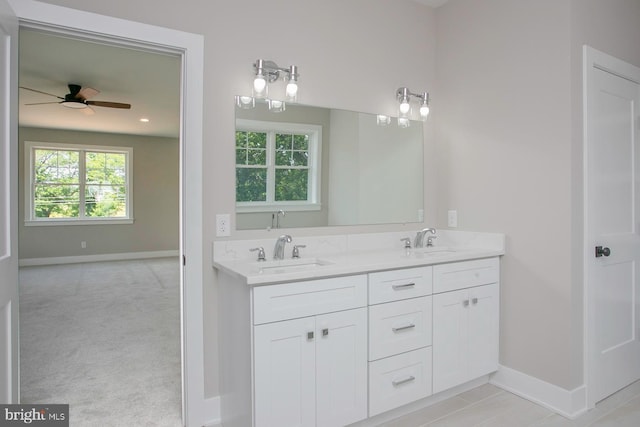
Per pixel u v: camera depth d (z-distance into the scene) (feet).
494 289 7.68
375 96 8.42
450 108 8.89
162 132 23.94
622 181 7.66
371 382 6.12
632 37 7.84
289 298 5.36
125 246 25.20
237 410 5.74
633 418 6.63
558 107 6.83
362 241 8.21
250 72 6.95
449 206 8.93
